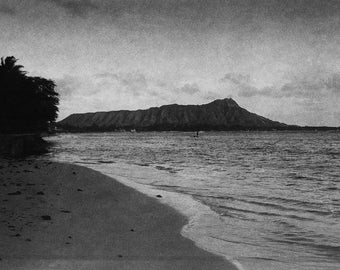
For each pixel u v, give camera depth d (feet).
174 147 267.18
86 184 53.98
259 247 26.91
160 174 82.12
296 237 29.94
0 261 20.56
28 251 22.53
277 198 50.80
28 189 45.83
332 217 38.22
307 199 50.67
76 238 26.22
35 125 267.18
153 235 29.07
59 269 19.92
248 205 44.75
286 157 162.91
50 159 123.54
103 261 21.71
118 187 53.21
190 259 23.08
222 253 25.02
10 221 29.32
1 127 226.38
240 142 406.21
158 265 21.67
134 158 144.15
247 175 85.05
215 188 60.08
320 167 113.91
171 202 45.03
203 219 36.19
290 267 22.43
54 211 34.40
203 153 189.78
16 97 226.58
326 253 25.53
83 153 173.27
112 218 34.06
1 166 73.92
